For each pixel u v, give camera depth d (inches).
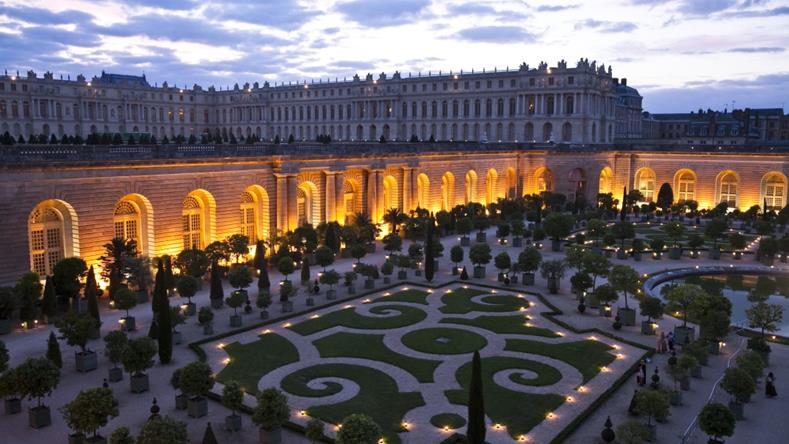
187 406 1341.0
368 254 3021.7
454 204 4151.1
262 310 2004.2
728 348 1788.9
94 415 1128.2
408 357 1670.8
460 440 1214.3
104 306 2087.8
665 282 2637.8
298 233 2719.0
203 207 2682.1
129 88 7751.0
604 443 1222.9
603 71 6545.3
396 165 3629.4
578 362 1646.2
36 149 2046.0
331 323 1953.7
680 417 1344.7
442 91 7037.4
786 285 2635.3
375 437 1055.0
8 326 1815.9
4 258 1999.3
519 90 6486.2
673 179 4778.5
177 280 2245.3
